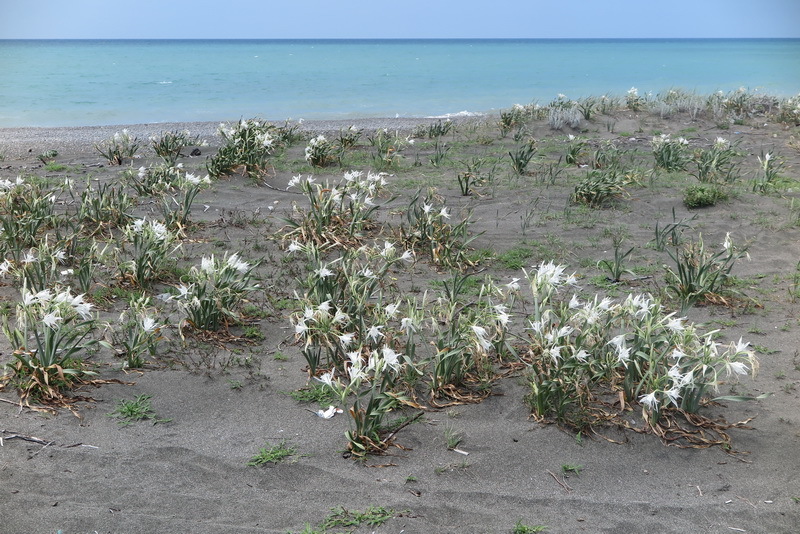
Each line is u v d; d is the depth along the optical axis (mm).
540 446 3898
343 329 4984
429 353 4957
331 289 5219
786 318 5746
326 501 3373
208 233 7820
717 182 10156
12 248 6484
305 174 10828
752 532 3219
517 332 5344
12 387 4262
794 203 9195
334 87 30234
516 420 4168
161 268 6418
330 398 4348
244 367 4750
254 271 6648
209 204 9000
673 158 11500
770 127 15836
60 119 19406
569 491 3512
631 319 4574
